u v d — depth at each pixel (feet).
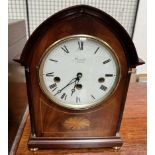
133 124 3.40
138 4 4.53
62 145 2.76
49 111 2.62
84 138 2.78
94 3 4.46
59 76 2.42
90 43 2.27
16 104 3.03
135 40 4.93
